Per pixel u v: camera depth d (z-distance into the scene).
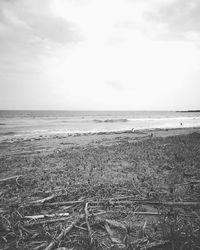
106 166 9.86
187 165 9.54
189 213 5.08
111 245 3.87
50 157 12.41
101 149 14.41
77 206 5.62
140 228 4.46
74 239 4.12
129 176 8.30
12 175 8.95
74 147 16.14
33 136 26.36
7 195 6.62
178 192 6.44
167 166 9.39
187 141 16.66
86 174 8.66
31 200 6.19
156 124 49.56
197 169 8.91
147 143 16.34
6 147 17.23
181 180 7.58
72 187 7.10
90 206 5.56
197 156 11.12
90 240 3.96
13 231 4.37
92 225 4.62
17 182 7.81
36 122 56.62
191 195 6.24
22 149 16.23
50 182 7.73
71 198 6.20
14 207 5.61
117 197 6.15
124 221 4.79
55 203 5.77
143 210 5.36
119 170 9.15
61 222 4.80
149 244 3.81
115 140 20.12
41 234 4.27
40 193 6.70
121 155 12.16
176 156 11.13
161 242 3.85
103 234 4.30
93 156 12.13
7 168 10.13
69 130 34.53
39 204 5.71
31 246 3.98
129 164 10.23
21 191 6.97
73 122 57.47
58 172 9.06
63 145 17.92
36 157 12.60
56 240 4.01
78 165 10.20
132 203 5.71
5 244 4.05
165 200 5.89
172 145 14.99
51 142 19.80
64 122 57.38
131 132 28.25
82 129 36.34
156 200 5.89
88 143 18.69
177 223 4.46
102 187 7.00
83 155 12.48
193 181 7.46
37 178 8.32
